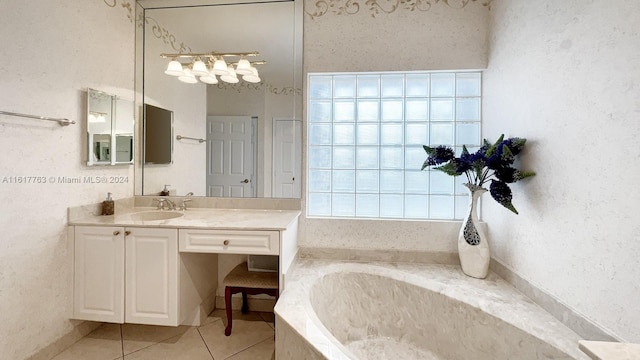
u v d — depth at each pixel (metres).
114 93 2.16
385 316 1.92
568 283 1.31
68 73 1.79
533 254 1.55
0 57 1.44
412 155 2.24
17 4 1.50
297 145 2.26
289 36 2.24
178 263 1.76
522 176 1.55
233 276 2.07
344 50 2.18
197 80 2.34
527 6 1.59
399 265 2.09
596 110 1.15
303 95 2.23
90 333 2.00
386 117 2.26
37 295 1.63
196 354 1.82
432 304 1.77
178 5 2.33
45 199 1.67
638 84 0.98
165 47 2.35
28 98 1.56
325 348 1.15
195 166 2.36
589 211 1.19
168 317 1.77
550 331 1.28
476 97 2.17
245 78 2.29
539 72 1.49
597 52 1.14
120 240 1.78
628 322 1.02
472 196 1.90
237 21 2.29
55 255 1.73
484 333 1.53
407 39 2.13
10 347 1.51
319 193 2.31
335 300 1.94
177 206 2.34
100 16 2.02
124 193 2.28
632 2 1.00
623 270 1.04
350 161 2.29
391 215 2.28
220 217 2.02
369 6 2.16
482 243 1.86
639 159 0.98
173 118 2.37
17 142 1.52
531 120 1.56
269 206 2.29
